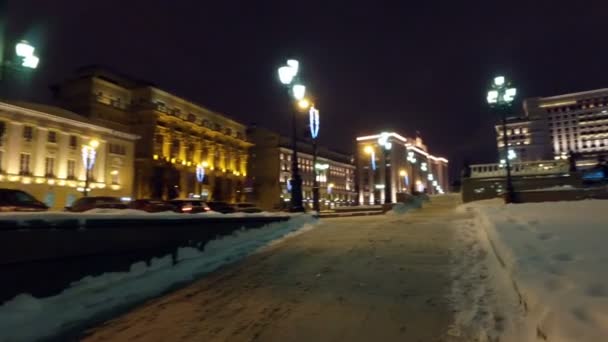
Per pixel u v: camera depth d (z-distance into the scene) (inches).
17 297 227.3
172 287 298.0
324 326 211.6
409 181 4628.4
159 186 2790.4
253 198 3809.1
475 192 1212.5
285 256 390.6
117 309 249.3
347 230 542.3
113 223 293.9
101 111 2635.3
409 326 205.3
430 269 314.2
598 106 4862.2
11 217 229.6
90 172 2191.2
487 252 355.3
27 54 475.2
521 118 5022.1
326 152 4653.1
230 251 410.3
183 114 3152.1
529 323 169.9
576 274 187.6
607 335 122.9
